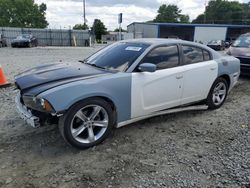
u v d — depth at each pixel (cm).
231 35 4631
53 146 350
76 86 321
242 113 499
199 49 475
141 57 388
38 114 328
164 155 336
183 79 432
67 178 283
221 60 505
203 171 302
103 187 270
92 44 4109
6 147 345
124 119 376
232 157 333
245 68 774
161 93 407
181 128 422
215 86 501
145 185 274
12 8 7931
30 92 323
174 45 435
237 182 281
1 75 659
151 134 396
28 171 294
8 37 3316
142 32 4800
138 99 380
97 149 346
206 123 446
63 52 1992
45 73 372
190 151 348
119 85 355
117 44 460
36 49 2334
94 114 343
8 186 268
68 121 320
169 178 287
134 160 322
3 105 510
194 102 479
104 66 403
